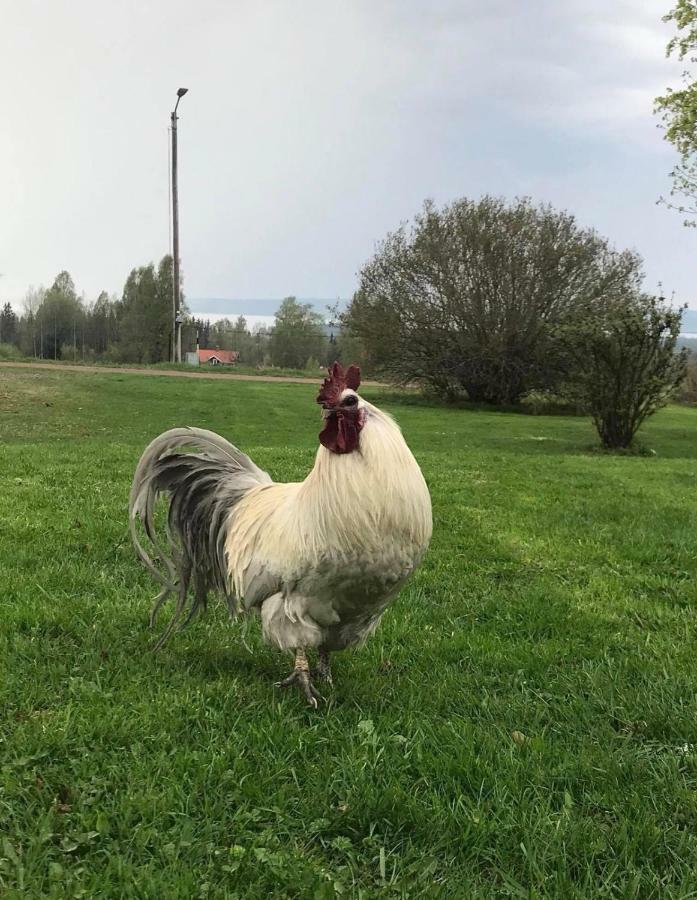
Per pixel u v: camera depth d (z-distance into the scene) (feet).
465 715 7.65
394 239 69.21
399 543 6.73
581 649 9.50
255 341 159.94
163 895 4.83
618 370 37.45
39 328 139.03
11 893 4.67
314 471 7.02
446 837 5.60
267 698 7.73
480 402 70.69
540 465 27.61
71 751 6.45
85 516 14.47
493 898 5.04
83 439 34.27
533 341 65.62
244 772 6.31
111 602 10.34
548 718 7.64
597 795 6.21
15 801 5.65
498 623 10.47
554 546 14.48
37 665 8.13
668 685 8.32
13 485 17.38
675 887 5.19
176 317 85.56
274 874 5.08
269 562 7.34
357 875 5.23
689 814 6.02
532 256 65.51
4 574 11.05
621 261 68.03
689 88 36.04
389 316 68.74
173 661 8.62
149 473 8.96
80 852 5.26
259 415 47.80
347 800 5.99
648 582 12.48
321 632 7.39
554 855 5.41
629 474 26.03
